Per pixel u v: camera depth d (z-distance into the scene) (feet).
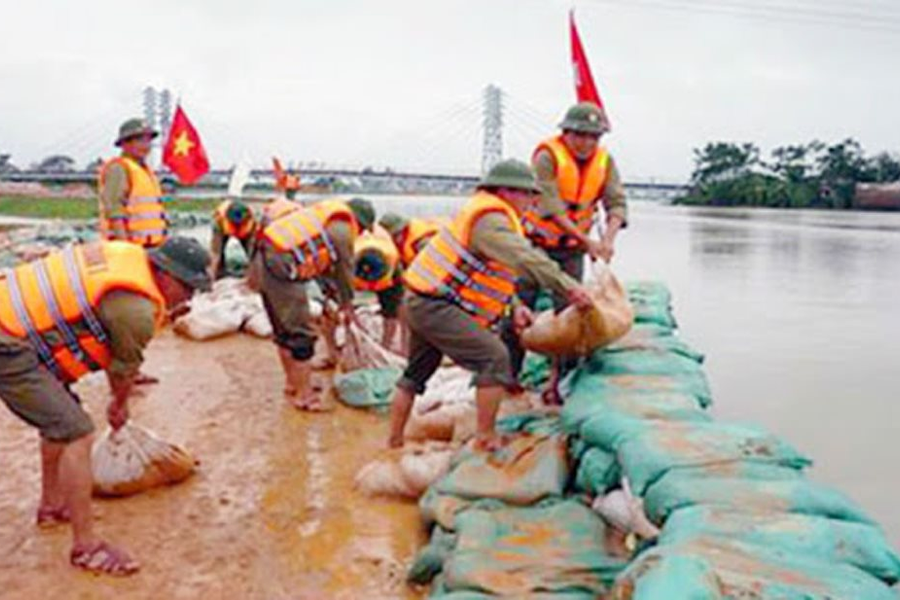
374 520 16.29
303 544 15.33
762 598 8.79
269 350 29.86
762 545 10.23
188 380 25.81
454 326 16.89
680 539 10.37
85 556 14.32
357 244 26.53
